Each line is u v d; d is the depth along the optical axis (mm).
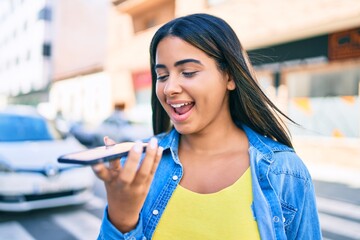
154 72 1124
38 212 4406
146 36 13453
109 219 808
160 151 707
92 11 21594
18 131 4867
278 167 980
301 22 7609
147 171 691
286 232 978
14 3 33094
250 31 8844
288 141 1111
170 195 959
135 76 14508
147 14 13781
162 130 1304
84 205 4773
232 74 1019
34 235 3666
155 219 943
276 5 8148
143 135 10070
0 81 39125
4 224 3955
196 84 929
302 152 8375
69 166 4262
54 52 24922
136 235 813
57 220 4145
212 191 952
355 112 7477
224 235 879
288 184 975
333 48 7605
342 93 7676
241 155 1015
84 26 22203
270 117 1088
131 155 680
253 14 8750
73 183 4203
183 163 1024
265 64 9094
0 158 4055
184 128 971
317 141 8094
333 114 7867
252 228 883
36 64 27141
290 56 8531
